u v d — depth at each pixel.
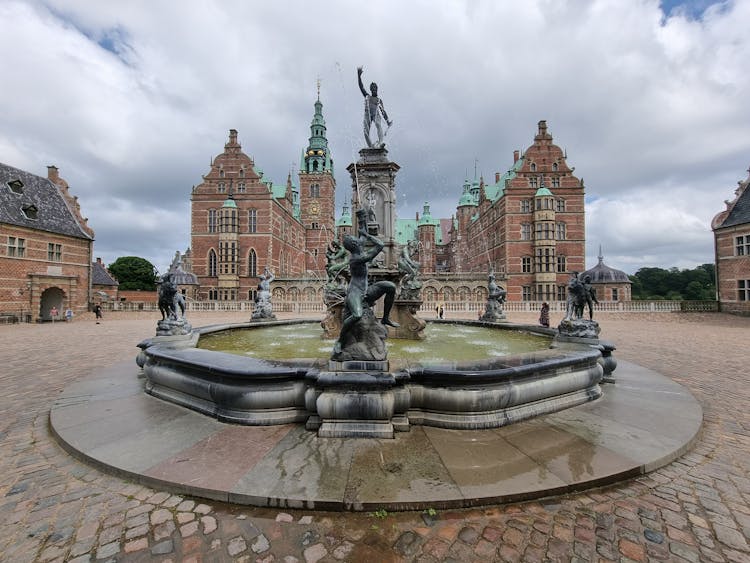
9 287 32.56
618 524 3.45
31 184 37.66
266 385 5.33
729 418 6.61
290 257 70.19
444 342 10.95
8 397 7.94
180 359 6.00
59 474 4.34
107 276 61.62
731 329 26.00
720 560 3.00
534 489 3.72
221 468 4.10
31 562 2.95
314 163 82.62
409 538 3.21
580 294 9.05
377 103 15.23
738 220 35.19
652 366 11.63
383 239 14.58
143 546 3.13
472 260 78.00
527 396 5.53
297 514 3.50
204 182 57.84
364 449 4.50
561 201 54.91
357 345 5.34
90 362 12.46
